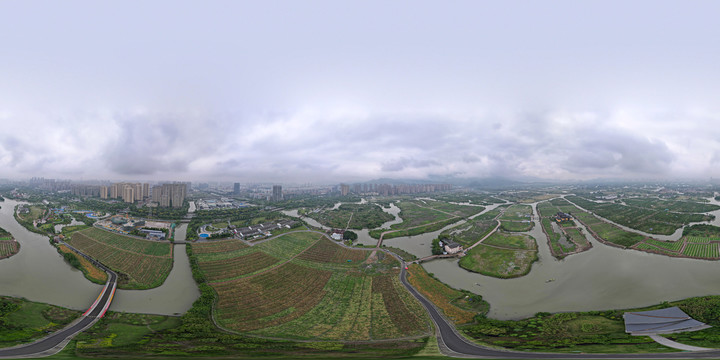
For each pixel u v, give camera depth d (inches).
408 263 6417.3
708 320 3737.7
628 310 4298.7
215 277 5590.6
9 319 3804.1
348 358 2992.1
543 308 4475.9
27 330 3570.4
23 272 5703.7
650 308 4284.0
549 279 5620.1
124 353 3070.9
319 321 4052.7
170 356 3004.4
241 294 4879.4
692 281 5319.9
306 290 5027.1
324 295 4842.5
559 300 4726.9
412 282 5374.0
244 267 6122.1
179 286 5246.1
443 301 4675.2
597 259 6717.5
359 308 4429.1
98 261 6348.4
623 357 2883.9
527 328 3796.8
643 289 5022.1
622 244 7849.4
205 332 3695.9
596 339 3400.6
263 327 3890.3
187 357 2979.8
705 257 6535.4
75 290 4982.8
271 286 5196.9
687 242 7549.2
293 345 3380.9
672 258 6663.4
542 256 7081.7
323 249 7450.8
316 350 3243.1
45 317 3993.6
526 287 5275.6
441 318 4156.0
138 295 4852.4
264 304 4549.7
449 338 3590.1
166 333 3654.0
